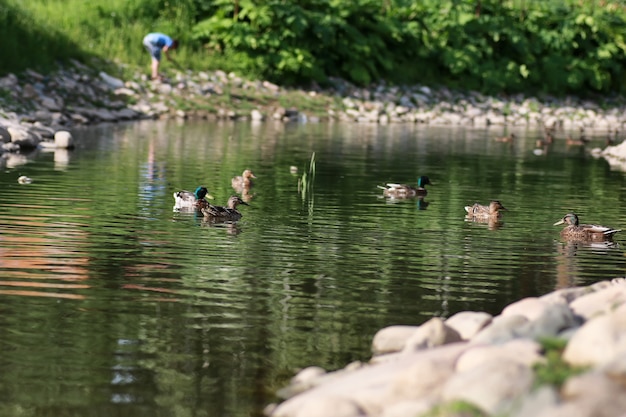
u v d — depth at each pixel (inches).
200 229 775.1
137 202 895.1
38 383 426.3
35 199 888.9
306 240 747.4
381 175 1171.3
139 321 515.8
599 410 313.9
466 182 1140.5
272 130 1717.5
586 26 2608.3
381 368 395.5
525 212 926.4
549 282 631.2
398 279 625.9
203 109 1900.8
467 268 665.6
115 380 432.1
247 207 898.1
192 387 425.1
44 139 1379.2
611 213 936.9
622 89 2662.4
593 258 712.4
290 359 460.1
